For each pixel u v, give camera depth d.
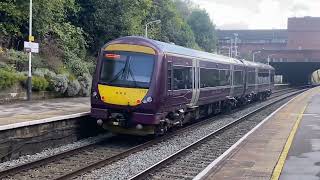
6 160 13.54
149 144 16.42
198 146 16.16
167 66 17.27
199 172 11.90
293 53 116.00
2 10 30.03
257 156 12.95
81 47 38.28
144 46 16.97
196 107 21.91
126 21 42.84
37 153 14.79
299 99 44.88
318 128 19.64
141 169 12.52
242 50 144.12
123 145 16.62
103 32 42.28
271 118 24.22
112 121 16.89
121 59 17.02
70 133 16.89
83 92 31.06
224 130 20.53
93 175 11.63
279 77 113.94
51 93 27.78
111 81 16.88
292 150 13.79
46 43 32.91
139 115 16.53
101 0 41.75
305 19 145.00
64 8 37.75
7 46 31.08
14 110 19.66
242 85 32.72
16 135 13.94
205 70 22.78
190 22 104.69
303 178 10.02
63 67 32.12
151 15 65.25
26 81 25.25
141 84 16.58
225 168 11.29
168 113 18.14
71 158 13.87
